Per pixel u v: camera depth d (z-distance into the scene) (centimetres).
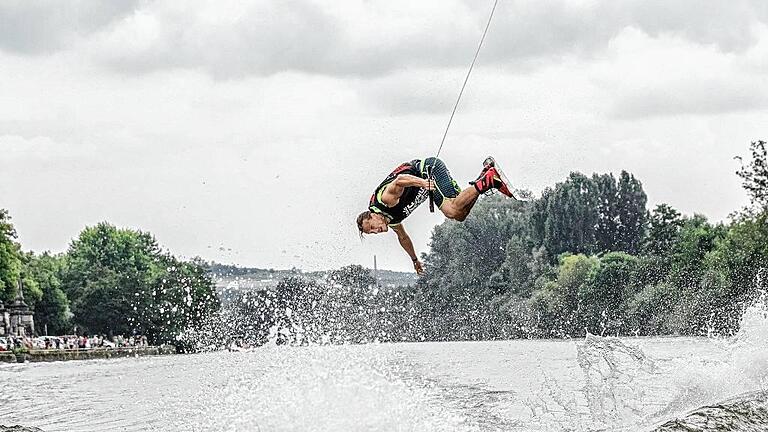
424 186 996
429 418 1262
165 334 8475
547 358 3073
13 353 5797
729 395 1159
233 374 2328
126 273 10806
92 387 2541
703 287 6169
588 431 1124
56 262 11444
